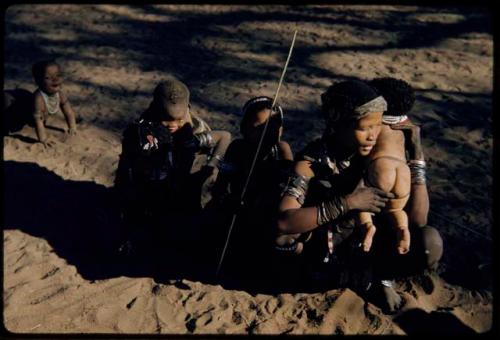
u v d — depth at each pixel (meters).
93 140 6.09
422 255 3.68
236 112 6.75
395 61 8.22
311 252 3.83
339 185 3.58
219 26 9.46
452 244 4.56
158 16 9.91
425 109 6.82
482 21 9.79
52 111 5.94
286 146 3.98
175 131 4.21
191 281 4.09
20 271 4.16
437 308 3.95
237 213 3.93
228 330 3.69
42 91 5.85
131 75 7.73
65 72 7.80
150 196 4.26
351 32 9.27
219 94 7.18
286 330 3.70
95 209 4.91
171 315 3.81
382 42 8.91
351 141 3.42
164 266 4.27
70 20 9.68
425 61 8.26
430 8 10.38
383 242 3.74
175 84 4.12
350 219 3.63
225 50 8.54
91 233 4.63
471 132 6.34
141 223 4.36
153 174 4.17
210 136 4.36
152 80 7.58
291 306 3.89
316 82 7.52
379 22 9.73
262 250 4.08
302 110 6.76
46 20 9.65
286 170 3.69
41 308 3.84
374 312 3.83
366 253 3.79
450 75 7.82
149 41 8.89
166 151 4.13
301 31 9.27
